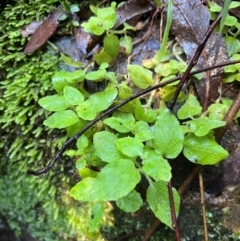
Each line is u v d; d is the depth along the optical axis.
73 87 0.22
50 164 0.20
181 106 0.22
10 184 0.27
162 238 0.23
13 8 0.26
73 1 0.26
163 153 0.18
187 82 0.23
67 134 0.22
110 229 0.24
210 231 0.22
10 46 0.25
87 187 0.19
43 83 0.24
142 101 0.23
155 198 0.18
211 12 0.23
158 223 0.22
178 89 0.21
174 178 0.22
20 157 0.25
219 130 0.21
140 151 0.18
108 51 0.23
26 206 0.27
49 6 0.26
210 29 0.19
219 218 0.22
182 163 0.22
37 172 0.20
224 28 0.23
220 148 0.19
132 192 0.19
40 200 0.26
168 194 0.18
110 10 0.23
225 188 0.22
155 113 0.21
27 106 0.24
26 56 0.25
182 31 0.23
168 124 0.19
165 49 0.23
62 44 0.25
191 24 0.23
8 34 0.25
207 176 0.22
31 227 0.27
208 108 0.22
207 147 0.19
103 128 0.21
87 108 0.20
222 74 0.22
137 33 0.25
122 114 0.21
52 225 0.26
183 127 0.20
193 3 0.23
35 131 0.24
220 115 0.21
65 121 0.20
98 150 0.18
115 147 0.18
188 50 0.23
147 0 0.24
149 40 0.25
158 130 0.19
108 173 0.17
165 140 0.18
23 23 0.25
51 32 0.25
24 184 0.26
